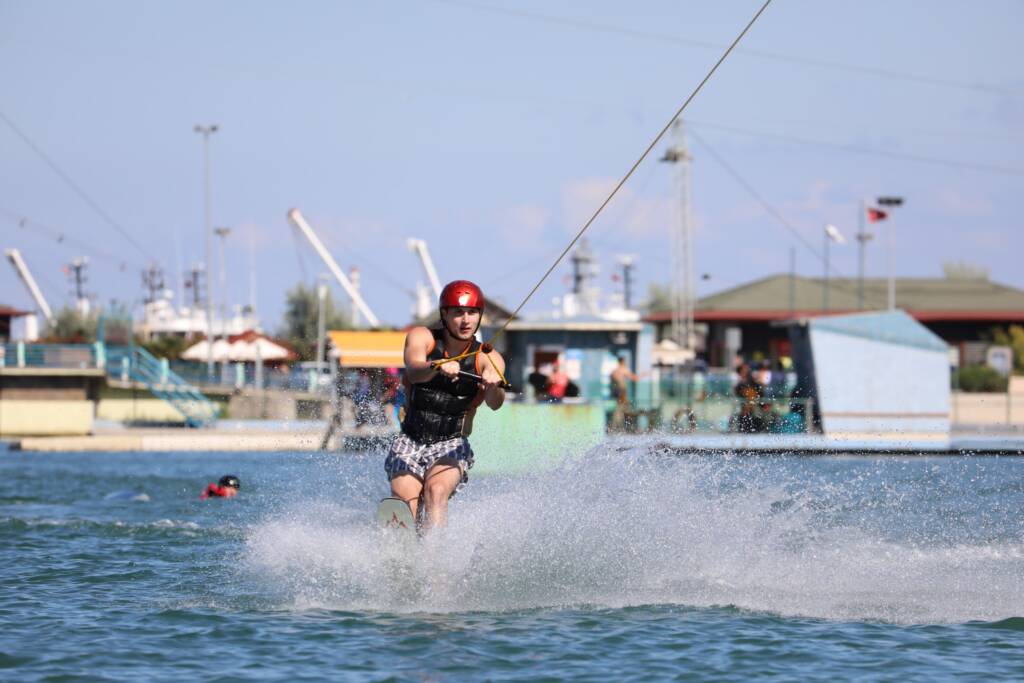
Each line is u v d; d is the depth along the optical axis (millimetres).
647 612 30859
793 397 126688
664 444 41750
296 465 47344
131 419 168500
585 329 141750
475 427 89125
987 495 46344
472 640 27891
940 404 130500
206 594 33875
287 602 32312
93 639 28078
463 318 34250
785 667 25641
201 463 101000
